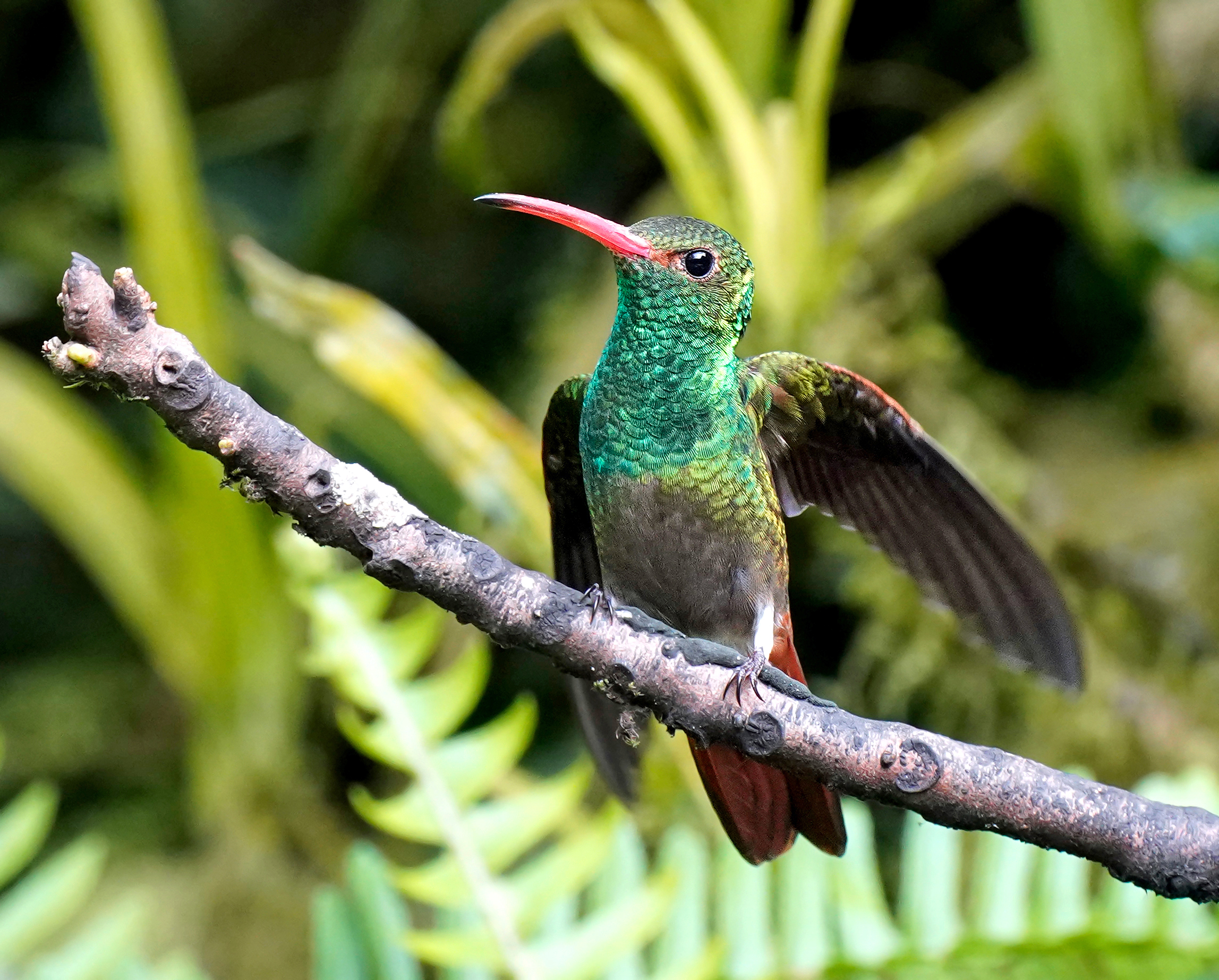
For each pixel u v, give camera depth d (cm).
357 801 603
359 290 1308
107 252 1303
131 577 1055
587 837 597
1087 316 1124
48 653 1302
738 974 626
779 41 977
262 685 1070
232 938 1047
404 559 384
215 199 1336
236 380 1106
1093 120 969
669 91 979
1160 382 1078
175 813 1170
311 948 1038
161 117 978
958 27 1176
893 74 1190
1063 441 1076
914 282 1045
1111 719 941
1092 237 1013
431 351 838
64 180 1314
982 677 966
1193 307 1052
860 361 1016
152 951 1035
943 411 1011
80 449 1059
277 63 1390
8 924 613
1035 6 961
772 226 876
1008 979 621
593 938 578
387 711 626
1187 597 951
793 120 888
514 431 842
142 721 1240
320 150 1260
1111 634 960
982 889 638
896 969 625
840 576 1068
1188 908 608
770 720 404
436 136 1296
